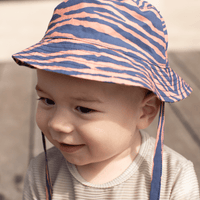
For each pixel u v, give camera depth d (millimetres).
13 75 3410
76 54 698
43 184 972
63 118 719
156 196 760
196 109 2562
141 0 839
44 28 5309
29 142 2207
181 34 4590
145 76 688
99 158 762
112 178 842
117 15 735
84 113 712
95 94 695
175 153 919
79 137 735
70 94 701
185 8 6781
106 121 717
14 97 2893
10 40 4582
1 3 8188
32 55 717
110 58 693
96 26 724
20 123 2463
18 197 1759
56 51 718
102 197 838
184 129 2291
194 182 854
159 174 760
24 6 7629
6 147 2154
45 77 727
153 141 950
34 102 2805
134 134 858
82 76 651
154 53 775
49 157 997
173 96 786
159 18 806
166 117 2451
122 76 662
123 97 726
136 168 847
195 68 3238
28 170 1029
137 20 751
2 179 1887
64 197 887
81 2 747
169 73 826
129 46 727
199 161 1930
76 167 887
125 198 827
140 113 792
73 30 739
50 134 784
